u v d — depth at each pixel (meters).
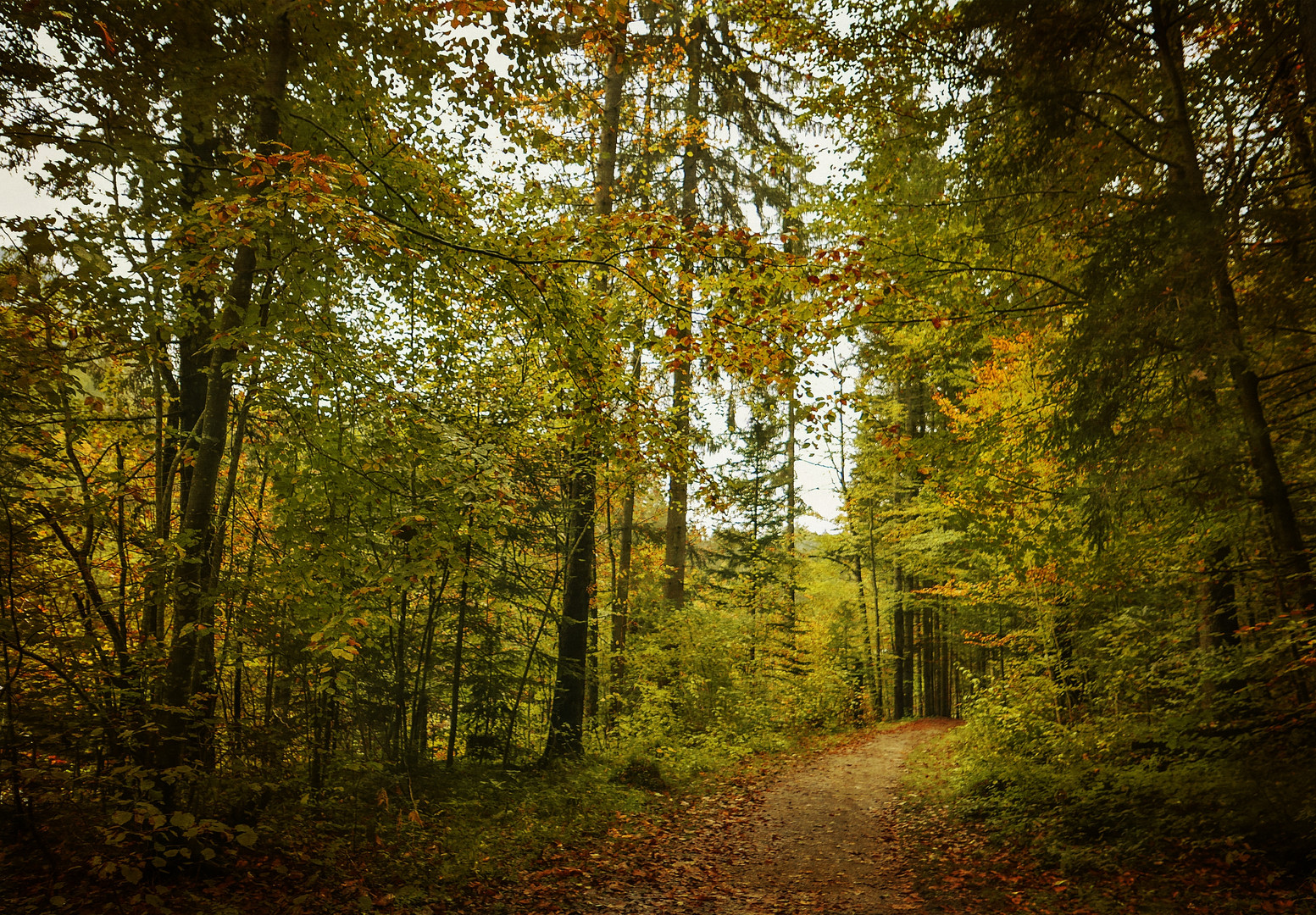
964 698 12.32
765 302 5.88
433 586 8.70
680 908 5.57
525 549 10.71
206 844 5.20
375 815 6.95
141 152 4.84
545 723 12.38
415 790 7.85
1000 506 8.48
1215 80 6.58
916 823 8.50
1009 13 6.47
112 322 4.97
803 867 6.98
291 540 5.59
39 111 4.72
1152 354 6.09
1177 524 7.02
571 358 6.65
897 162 7.55
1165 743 7.64
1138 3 6.51
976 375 9.80
